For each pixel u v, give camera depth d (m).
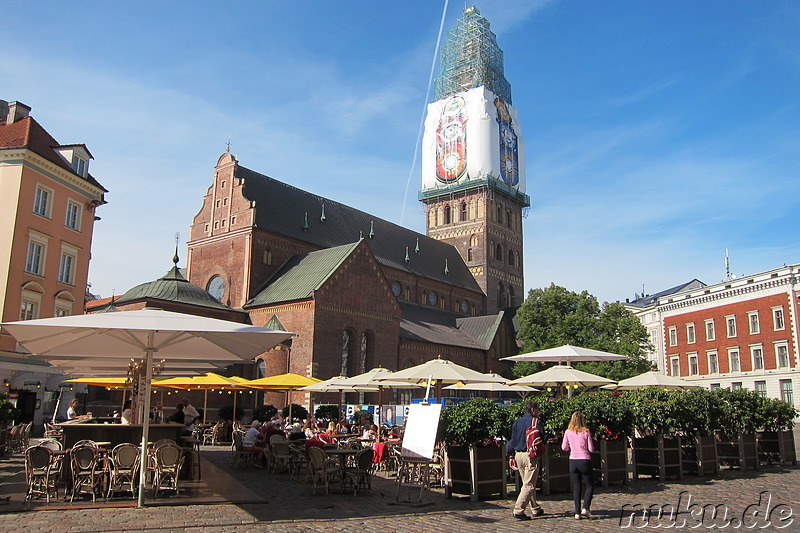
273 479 23.80
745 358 72.75
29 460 17.52
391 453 26.19
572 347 29.73
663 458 23.45
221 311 57.62
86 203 51.34
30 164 45.00
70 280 49.41
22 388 43.84
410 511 17.16
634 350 67.44
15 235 43.47
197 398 53.47
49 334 16.89
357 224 81.12
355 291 59.12
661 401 24.36
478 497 18.75
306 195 75.62
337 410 51.28
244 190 66.12
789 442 28.86
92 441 19.91
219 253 66.12
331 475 23.78
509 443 16.75
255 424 29.95
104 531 13.91
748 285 72.50
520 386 35.59
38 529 14.09
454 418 18.92
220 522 15.15
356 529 14.68
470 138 101.00
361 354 59.12
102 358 24.09
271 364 55.06
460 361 75.25
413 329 71.50
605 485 21.47
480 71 104.88
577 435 16.53
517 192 104.81
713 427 25.27
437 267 91.00
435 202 104.19
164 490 19.78
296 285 58.78
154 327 15.80
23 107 49.16
